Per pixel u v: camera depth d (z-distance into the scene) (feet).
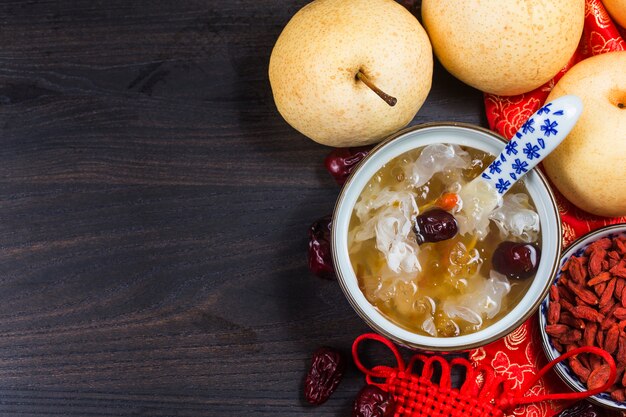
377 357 2.43
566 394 2.29
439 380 2.43
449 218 2.22
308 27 2.22
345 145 2.35
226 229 2.44
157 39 2.44
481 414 2.33
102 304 2.46
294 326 2.43
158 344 2.45
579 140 2.27
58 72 2.45
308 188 2.43
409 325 2.25
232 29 2.44
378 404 2.32
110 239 2.46
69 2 2.45
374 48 2.18
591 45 2.41
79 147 2.46
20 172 2.46
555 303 2.31
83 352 2.46
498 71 2.27
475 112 2.43
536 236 2.24
